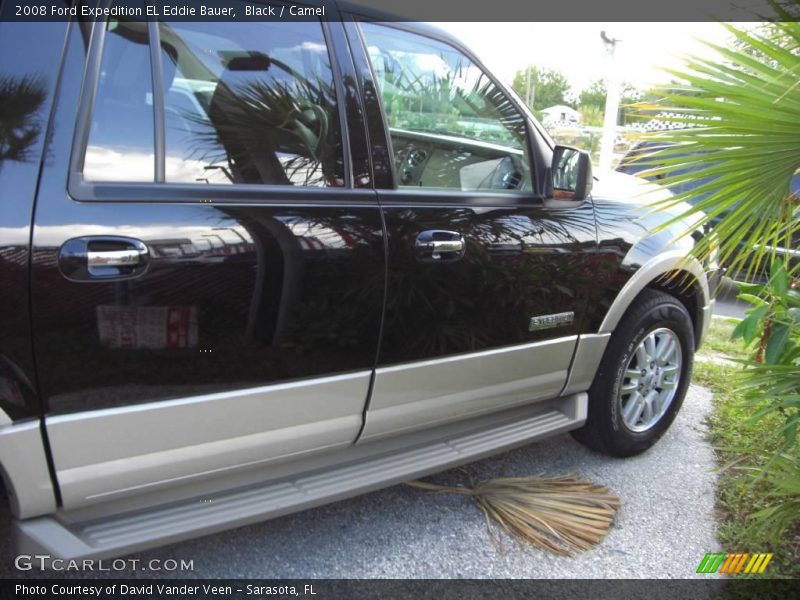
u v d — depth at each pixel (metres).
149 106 1.92
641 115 2.14
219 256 1.95
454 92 2.70
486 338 2.64
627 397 3.38
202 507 2.13
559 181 2.79
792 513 2.51
